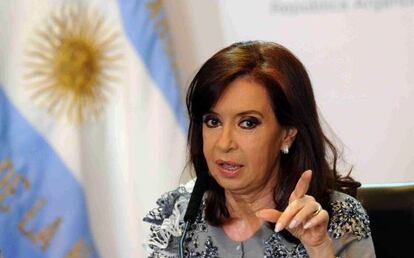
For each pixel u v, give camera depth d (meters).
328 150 4.52
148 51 6.09
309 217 3.63
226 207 4.29
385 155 6.65
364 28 6.53
